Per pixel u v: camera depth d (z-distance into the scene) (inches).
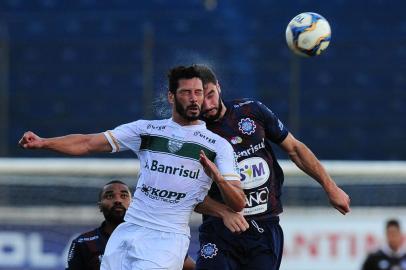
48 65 2316.7
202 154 604.4
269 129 741.9
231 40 2240.4
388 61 2289.6
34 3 2495.1
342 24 2390.5
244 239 740.7
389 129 2193.7
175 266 639.8
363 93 2245.3
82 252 852.6
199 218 1443.2
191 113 628.1
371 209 1493.6
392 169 1513.3
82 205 1528.1
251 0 2455.7
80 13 2469.2
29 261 1482.5
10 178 1525.6
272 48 2260.1
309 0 2449.6
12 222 1491.1
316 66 2274.9
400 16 2411.4
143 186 645.9
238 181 633.6
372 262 1433.3
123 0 2487.7
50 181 1529.3
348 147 2166.6
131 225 649.6
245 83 2214.6
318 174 754.2
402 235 1472.7
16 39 2361.0
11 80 2299.5
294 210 1483.8
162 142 640.4
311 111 2218.3
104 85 2284.7
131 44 2236.7
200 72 644.1
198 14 2428.6
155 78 2102.6
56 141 623.8
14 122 2223.2
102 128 2215.8
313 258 1470.2
